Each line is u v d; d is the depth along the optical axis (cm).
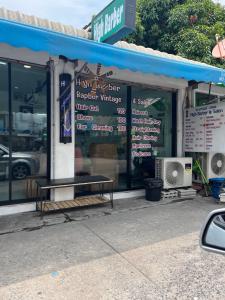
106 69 620
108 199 622
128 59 437
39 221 503
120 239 427
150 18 1437
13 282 307
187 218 531
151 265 348
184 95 765
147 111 725
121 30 480
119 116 680
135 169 712
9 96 543
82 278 317
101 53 411
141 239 428
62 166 582
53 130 574
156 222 507
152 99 734
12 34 346
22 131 561
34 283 305
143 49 744
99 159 658
